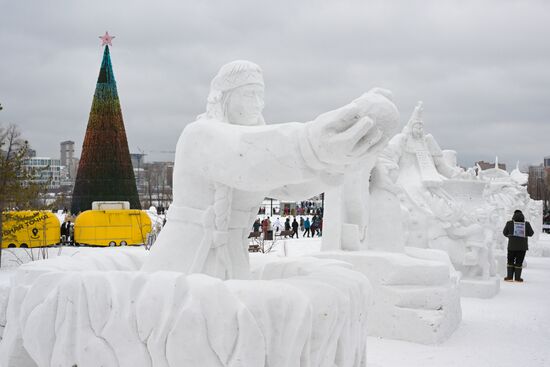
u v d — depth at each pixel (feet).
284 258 10.82
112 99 97.86
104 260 10.03
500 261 44.27
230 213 9.24
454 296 23.95
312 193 9.09
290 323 6.81
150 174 198.29
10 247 65.41
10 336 8.11
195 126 8.66
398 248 25.96
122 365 6.98
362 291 8.84
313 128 7.41
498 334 23.17
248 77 9.54
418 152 37.91
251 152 7.75
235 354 6.58
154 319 6.84
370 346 21.03
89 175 96.02
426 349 20.63
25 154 55.21
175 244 8.86
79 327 7.32
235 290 6.94
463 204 37.35
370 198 26.43
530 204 67.56
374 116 7.22
